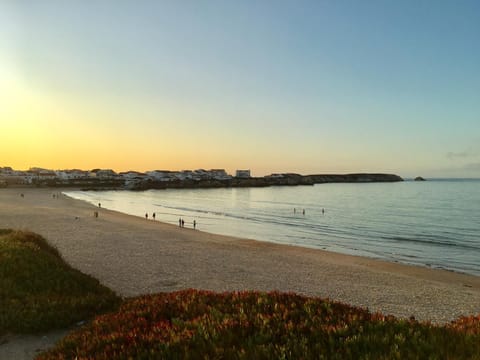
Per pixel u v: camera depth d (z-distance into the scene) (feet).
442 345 15.01
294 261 80.23
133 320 20.49
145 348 16.39
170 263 69.82
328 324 17.84
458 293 56.18
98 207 247.50
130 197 434.71
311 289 54.75
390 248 116.57
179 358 15.17
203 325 17.95
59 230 117.08
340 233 151.53
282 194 475.72
